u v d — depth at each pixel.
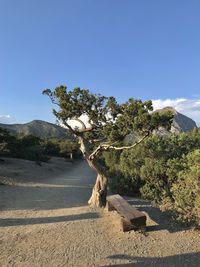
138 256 7.29
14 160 35.91
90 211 11.43
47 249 7.87
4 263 7.11
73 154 71.69
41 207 13.08
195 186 8.74
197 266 6.71
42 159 45.91
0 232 9.33
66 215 11.11
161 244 7.95
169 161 13.32
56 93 12.05
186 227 9.12
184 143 15.02
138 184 15.77
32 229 9.54
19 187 19.22
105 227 9.41
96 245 8.02
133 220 8.77
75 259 7.23
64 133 13.39
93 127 12.49
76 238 8.55
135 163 15.59
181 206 9.14
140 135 11.18
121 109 11.71
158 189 13.65
